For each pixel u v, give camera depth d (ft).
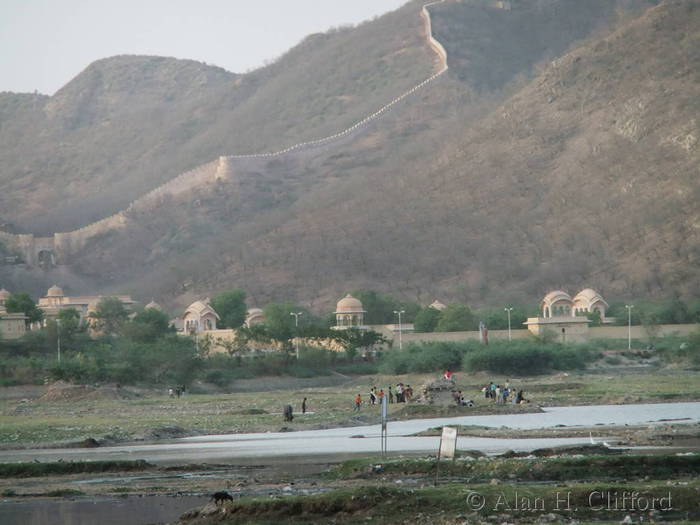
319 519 257.34
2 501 319.06
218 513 265.54
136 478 358.84
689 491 257.55
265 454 419.13
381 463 332.39
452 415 602.44
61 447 484.33
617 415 565.53
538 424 515.09
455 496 261.65
